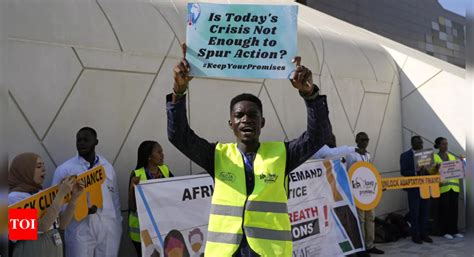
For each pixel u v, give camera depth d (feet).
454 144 31.48
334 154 23.12
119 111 19.02
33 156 13.12
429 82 33.19
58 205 12.49
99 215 15.02
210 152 8.25
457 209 28.35
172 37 21.40
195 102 21.83
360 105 31.09
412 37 68.18
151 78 20.27
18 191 12.60
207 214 17.08
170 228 15.97
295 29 7.83
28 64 16.39
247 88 24.29
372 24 61.21
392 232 27.22
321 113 7.72
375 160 31.89
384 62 34.06
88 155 15.52
